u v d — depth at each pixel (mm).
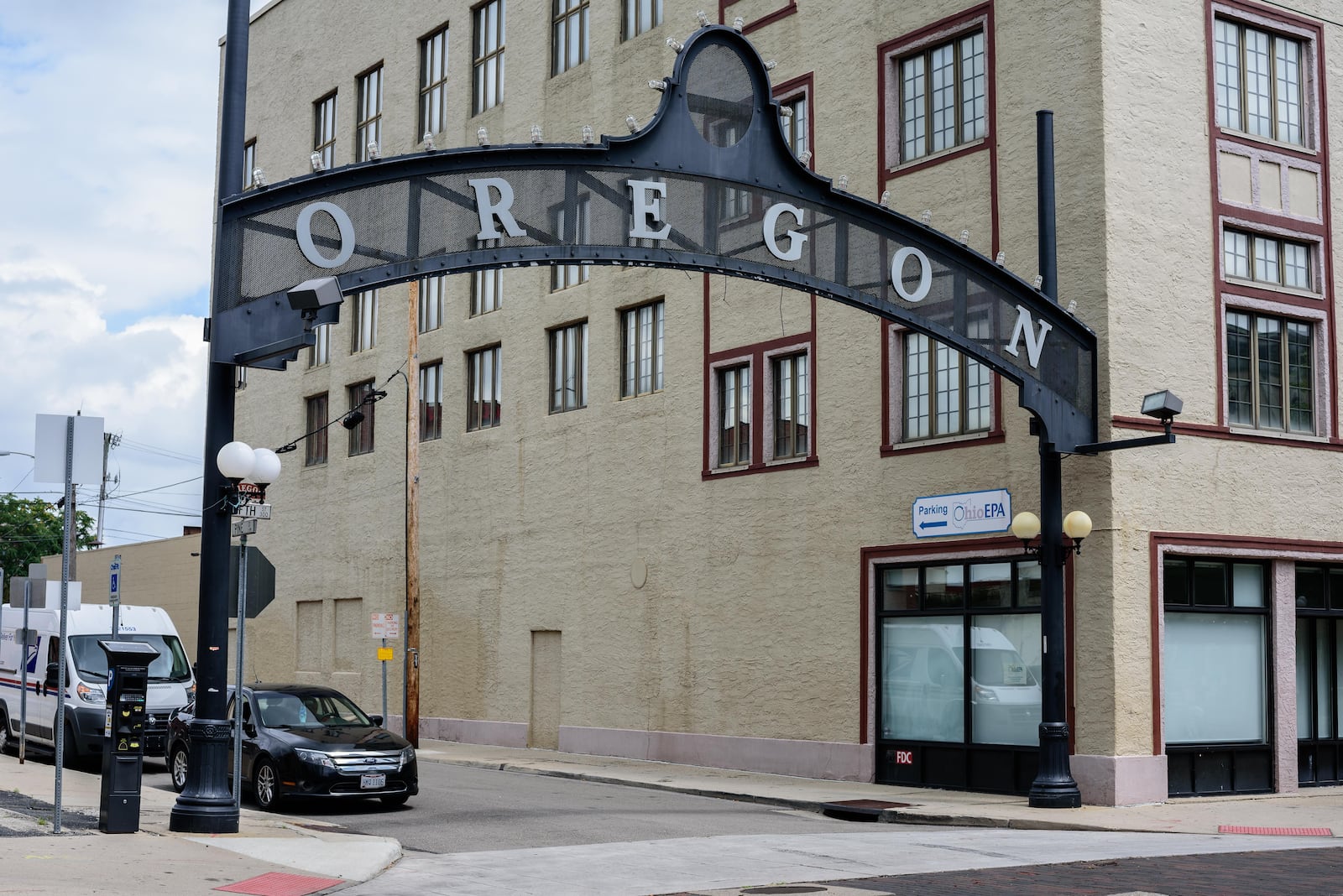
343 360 37031
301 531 38094
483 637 30969
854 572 22359
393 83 36094
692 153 16391
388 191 14742
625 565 27172
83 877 10844
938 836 15562
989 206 20859
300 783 17031
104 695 22734
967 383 21109
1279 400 21078
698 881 11875
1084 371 18891
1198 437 19719
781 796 20000
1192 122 20391
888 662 21906
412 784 17828
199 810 13852
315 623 37469
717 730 24672
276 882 11266
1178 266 19906
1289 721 20359
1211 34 20797
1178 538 19297
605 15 29391
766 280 16781
